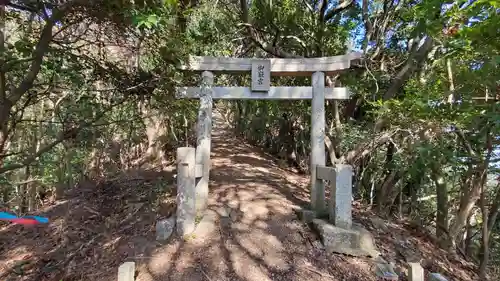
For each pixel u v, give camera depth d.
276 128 7.68
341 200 2.93
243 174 5.04
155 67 2.94
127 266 2.15
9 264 2.83
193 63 3.36
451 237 3.78
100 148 5.83
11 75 2.51
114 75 2.82
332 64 3.53
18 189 5.37
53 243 3.17
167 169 5.27
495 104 2.49
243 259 2.63
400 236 3.48
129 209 3.60
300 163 6.41
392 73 4.87
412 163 3.84
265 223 3.22
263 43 4.77
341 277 2.51
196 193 3.35
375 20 4.95
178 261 2.56
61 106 3.78
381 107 3.73
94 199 4.10
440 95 3.36
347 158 4.60
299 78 5.57
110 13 1.91
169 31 2.31
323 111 3.56
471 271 3.41
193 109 3.73
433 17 2.65
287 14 4.94
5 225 3.81
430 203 5.52
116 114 4.40
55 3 1.88
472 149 3.68
